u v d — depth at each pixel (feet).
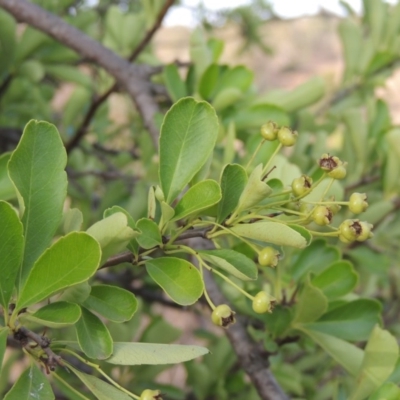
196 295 0.86
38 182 0.87
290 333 1.21
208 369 1.74
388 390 0.97
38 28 1.63
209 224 0.91
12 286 0.83
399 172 1.62
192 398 1.87
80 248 0.78
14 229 0.81
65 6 2.02
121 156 2.24
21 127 2.15
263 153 1.26
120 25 2.04
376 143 1.77
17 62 1.77
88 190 2.00
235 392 1.76
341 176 0.88
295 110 1.59
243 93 1.60
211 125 0.89
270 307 0.86
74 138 1.89
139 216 1.67
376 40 2.09
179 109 0.89
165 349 0.84
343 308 1.21
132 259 0.90
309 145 1.95
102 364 1.56
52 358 0.84
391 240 1.83
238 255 0.88
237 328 1.25
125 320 0.87
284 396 1.20
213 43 1.77
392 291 2.02
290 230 0.82
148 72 1.64
